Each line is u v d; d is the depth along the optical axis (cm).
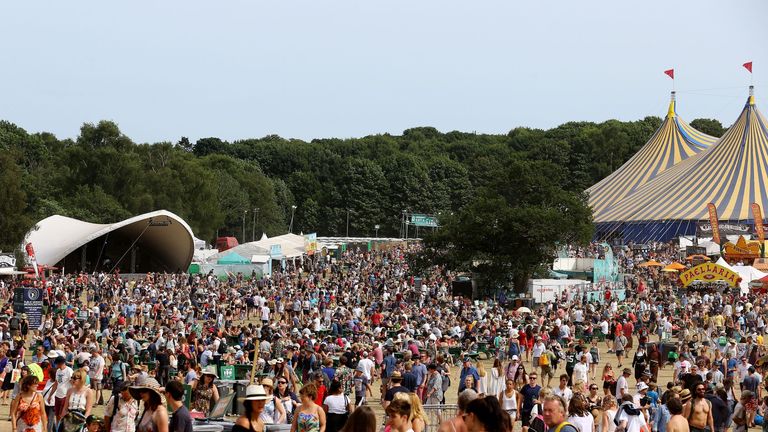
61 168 12694
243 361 3169
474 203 7819
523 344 4369
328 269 9812
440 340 3969
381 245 14212
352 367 3234
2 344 2948
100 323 4678
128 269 9850
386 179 18588
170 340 3394
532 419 1870
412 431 1242
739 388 3694
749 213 11606
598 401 2191
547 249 7588
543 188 7931
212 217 13050
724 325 5072
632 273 8781
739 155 12475
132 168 12456
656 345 4044
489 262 7619
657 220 12094
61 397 2064
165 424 1380
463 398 1308
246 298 5881
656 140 14688
